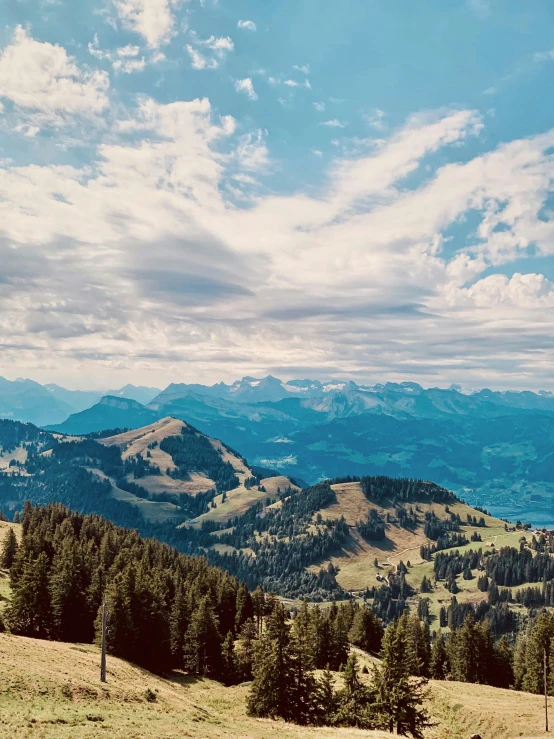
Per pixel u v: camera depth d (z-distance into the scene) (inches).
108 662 3107.8
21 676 2098.9
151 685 2918.3
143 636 4037.9
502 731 3218.5
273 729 2233.0
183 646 4672.7
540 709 3577.8
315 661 4596.5
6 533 6820.9
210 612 4685.0
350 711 2768.2
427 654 5551.2
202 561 7667.3
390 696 2576.3
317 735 2127.2
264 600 5940.0
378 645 5807.1
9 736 1403.8
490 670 5187.0
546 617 4896.7
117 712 1952.5
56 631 4114.2
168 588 5821.9
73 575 4549.7
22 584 3905.0
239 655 4562.0
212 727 2032.5
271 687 2819.9
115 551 7007.9
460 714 3558.1
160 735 1664.6
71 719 1673.2
